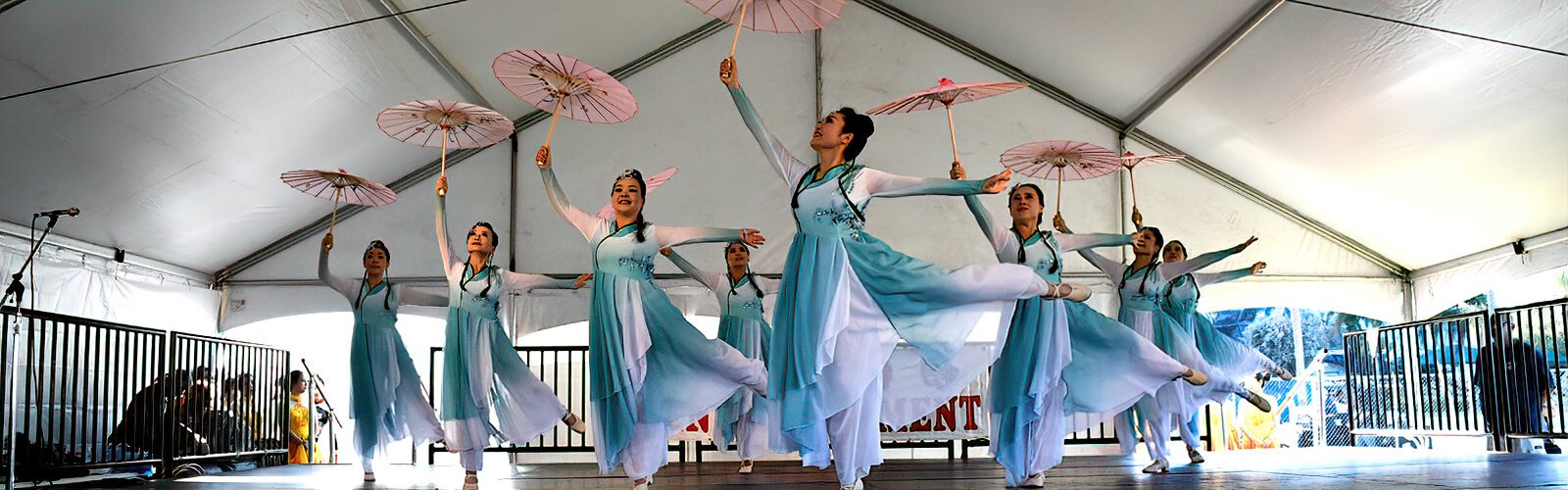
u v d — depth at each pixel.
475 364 6.48
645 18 10.19
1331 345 18.11
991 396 6.07
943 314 5.16
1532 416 9.06
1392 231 10.46
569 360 9.91
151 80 7.23
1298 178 10.24
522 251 10.71
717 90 11.05
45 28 6.34
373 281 7.31
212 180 8.81
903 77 11.08
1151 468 7.00
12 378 6.50
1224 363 8.41
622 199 5.75
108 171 7.99
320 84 8.23
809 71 11.10
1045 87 11.01
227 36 7.11
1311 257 10.98
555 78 5.50
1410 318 10.98
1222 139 10.23
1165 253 8.36
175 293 9.91
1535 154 8.24
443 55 8.95
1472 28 7.10
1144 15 8.82
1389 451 9.41
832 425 4.99
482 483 6.87
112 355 9.20
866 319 5.02
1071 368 6.46
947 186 4.84
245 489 6.46
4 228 8.00
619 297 5.64
